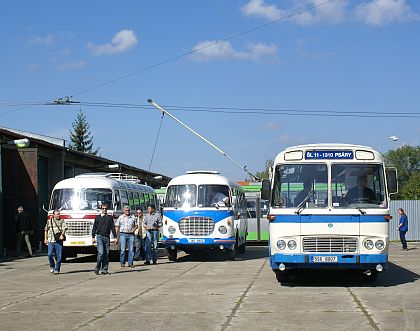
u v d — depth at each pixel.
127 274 18.52
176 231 22.41
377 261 13.44
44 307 12.05
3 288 15.36
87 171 42.44
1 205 28.28
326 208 13.66
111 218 18.80
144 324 10.03
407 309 10.98
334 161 13.99
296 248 13.65
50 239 18.98
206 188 22.75
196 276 17.45
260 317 10.45
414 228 40.84
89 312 11.34
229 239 22.44
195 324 9.95
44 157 35.38
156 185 59.12
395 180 13.84
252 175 41.47
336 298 12.43
